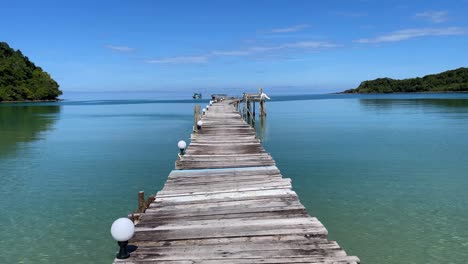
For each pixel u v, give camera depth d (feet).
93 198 40.75
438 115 138.41
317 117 144.77
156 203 26.84
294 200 26.99
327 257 18.02
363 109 189.78
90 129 109.91
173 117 160.15
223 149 47.16
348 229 31.22
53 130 108.06
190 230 21.61
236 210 25.08
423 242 28.73
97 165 57.36
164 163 58.54
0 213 36.19
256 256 18.26
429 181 45.01
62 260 26.91
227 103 149.18
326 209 35.83
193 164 39.34
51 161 60.80
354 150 66.33
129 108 257.96
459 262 25.67
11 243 29.63
